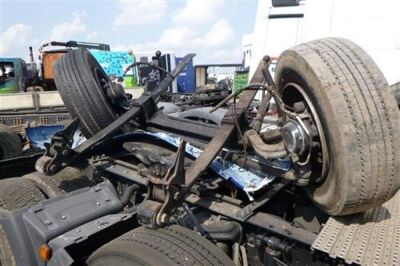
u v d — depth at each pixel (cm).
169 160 247
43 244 232
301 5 714
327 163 209
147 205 209
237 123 245
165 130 340
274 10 746
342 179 196
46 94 894
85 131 384
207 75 2031
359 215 227
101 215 259
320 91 197
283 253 218
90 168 348
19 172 414
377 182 195
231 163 263
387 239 199
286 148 206
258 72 268
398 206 242
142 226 228
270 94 246
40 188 334
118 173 316
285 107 229
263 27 763
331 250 189
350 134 188
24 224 246
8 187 320
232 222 233
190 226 240
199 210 259
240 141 255
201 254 199
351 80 195
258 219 229
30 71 1018
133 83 1145
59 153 300
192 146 295
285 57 234
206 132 302
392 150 194
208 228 231
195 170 221
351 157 190
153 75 913
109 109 371
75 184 342
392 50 618
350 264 186
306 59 207
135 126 362
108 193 278
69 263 215
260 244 229
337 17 662
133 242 207
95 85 369
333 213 216
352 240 198
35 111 877
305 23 702
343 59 203
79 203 261
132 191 290
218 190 280
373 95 194
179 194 210
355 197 197
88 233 232
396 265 175
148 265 191
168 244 201
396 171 198
